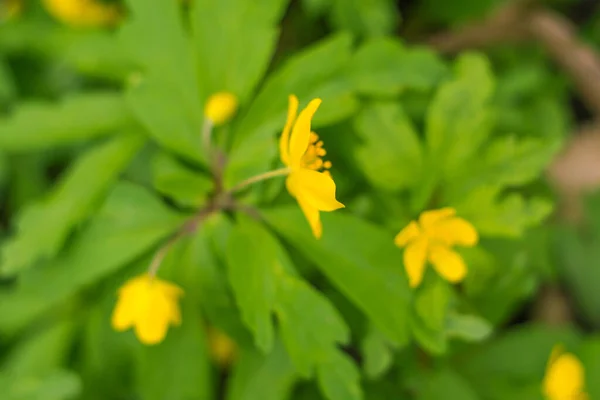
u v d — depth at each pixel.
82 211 0.33
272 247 0.31
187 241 0.32
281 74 0.33
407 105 0.35
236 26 0.33
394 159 0.33
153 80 0.33
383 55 0.33
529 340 0.35
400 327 0.31
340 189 0.33
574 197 0.41
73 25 0.39
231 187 0.32
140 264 0.33
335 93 0.33
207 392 0.33
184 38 0.33
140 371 0.33
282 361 0.33
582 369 0.34
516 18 0.40
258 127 0.32
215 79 0.33
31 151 0.39
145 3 0.34
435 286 0.31
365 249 0.31
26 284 0.34
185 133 0.33
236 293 0.31
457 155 0.33
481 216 0.32
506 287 0.34
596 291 0.39
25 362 0.35
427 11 0.40
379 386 0.34
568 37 0.40
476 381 0.34
